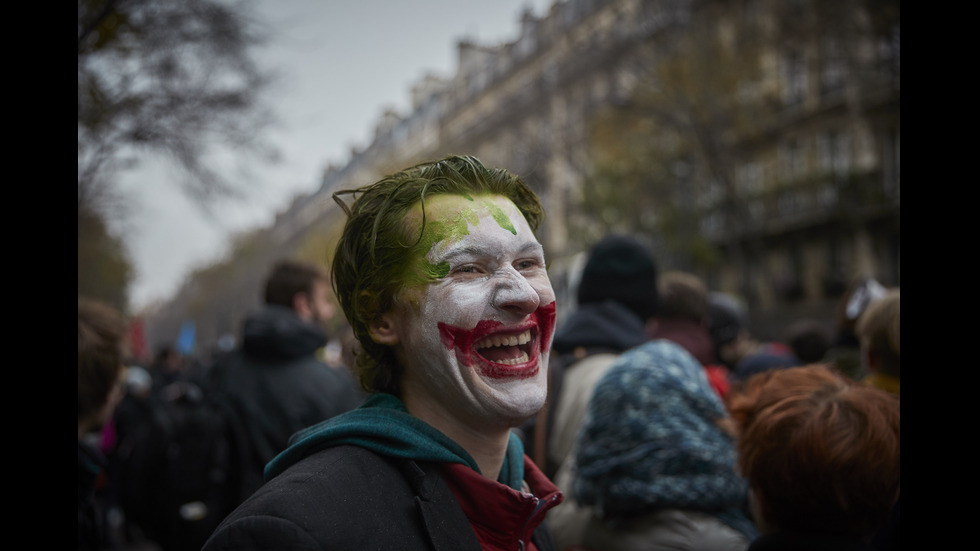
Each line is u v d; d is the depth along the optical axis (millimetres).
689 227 18031
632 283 2449
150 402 5680
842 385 1581
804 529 1492
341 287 1257
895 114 16375
